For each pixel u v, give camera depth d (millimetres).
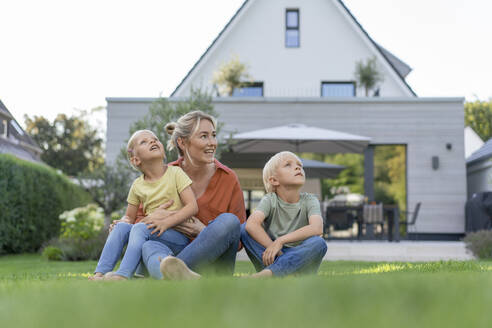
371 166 12273
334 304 687
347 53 16531
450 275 1548
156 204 2547
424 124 12203
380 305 665
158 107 8672
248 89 16453
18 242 8922
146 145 2580
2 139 13125
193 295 821
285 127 10328
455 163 12094
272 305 686
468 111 27766
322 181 12648
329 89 16516
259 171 11688
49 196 9938
